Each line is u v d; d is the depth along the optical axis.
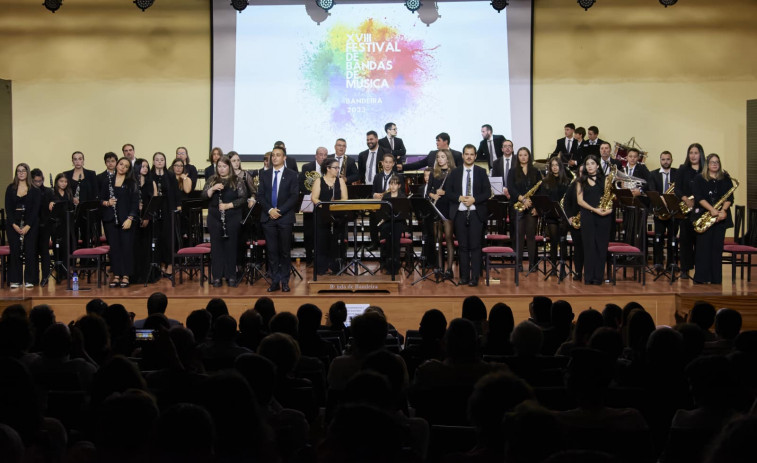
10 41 13.93
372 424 2.24
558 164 10.73
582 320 5.21
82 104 14.01
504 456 2.79
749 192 13.37
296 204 9.32
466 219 9.42
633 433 3.25
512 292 8.99
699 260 9.64
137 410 2.47
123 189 9.67
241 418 2.55
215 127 13.86
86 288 9.68
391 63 13.80
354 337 4.38
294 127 13.87
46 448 3.18
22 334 4.38
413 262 10.94
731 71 13.84
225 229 9.53
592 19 13.80
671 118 13.91
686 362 4.64
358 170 12.05
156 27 13.94
